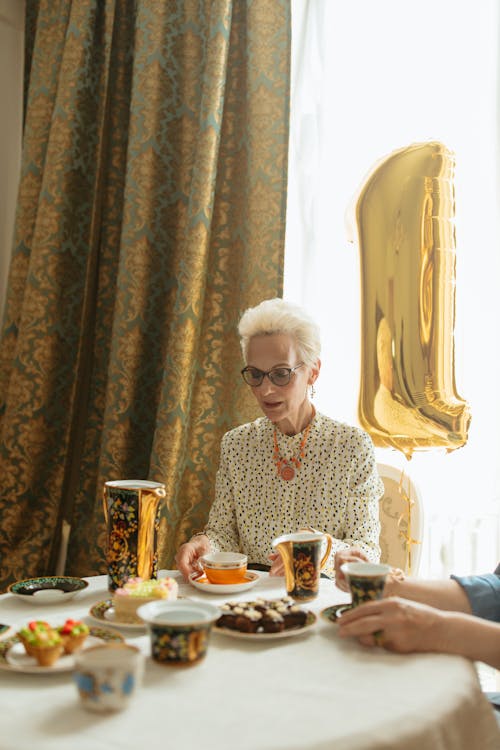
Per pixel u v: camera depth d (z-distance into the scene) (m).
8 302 3.35
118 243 3.29
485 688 2.65
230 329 3.00
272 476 2.15
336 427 2.15
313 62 3.11
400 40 2.98
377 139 2.99
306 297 3.06
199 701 0.96
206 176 2.87
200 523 2.91
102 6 3.28
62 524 3.32
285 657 1.13
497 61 2.81
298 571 1.47
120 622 1.27
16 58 3.75
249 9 2.98
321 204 3.05
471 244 2.83
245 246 2.95
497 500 2.76
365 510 2.06
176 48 3.14
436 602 1.49
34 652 1.05
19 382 3.14
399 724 0.89
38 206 3.19
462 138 2.87
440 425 2.69
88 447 3.25
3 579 3.09
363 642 1.18
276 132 2.91
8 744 0.83
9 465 3.12
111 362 3.05
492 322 2.79
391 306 2.74
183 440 2.83
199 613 1.13
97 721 0.89
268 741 0.84
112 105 3.31
